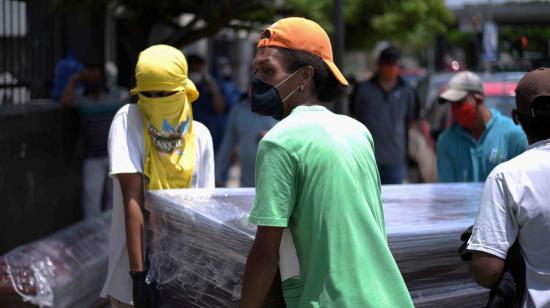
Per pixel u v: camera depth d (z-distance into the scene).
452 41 26.58
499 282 4.10
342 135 3.93
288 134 3.83
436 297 4.68
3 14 9.80
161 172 5.22
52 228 10.04
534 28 16.73
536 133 4.24
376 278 3.83
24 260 6.73
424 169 13.89
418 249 4.60
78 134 11.03
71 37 12.44
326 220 3.79
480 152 7.01
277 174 3.78
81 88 11.80
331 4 11.11
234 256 4.27
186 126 5.32
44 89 11.43
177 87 5.18
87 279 7.21
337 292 3.76
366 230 3.86
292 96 4.09
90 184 11.29
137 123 5.23
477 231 4.14
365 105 11.01
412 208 5.29
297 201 3.85
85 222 8.38
